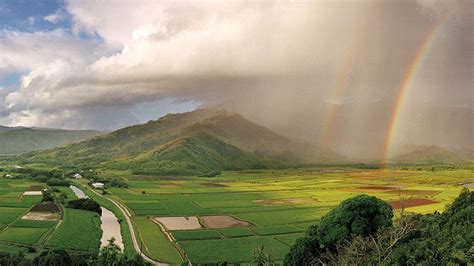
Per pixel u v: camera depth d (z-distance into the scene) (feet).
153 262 396.78
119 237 525.34
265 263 380.78
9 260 375.86
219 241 472.85
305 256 321.11
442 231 299.99
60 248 420.77
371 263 268.00
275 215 630.33
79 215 613.93
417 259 263.08
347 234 328.08
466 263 243.60
